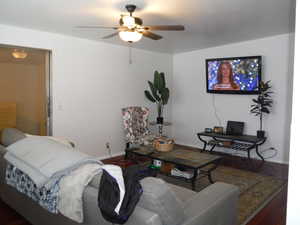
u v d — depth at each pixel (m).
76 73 4.16
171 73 5.95
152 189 1.28
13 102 3.64
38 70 3.83
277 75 4.25
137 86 5.20
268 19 3.29
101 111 4.56
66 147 1.88
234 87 4.69
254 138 4.23
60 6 2.75
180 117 5.86
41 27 3.54
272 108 4.34
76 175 1.52
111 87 4.70
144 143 4.30
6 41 3.41
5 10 2.86
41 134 3.94
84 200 1.44
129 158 4.55
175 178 3.10
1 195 2.61
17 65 3.63
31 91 3.79
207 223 1.52
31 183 1.76
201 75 5.36
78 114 4.23
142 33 2.89
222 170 3.89
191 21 3.35
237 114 4.81
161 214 1.25
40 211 1.98
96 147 4.52
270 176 3.62
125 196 1.22
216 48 5.03
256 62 4.35
